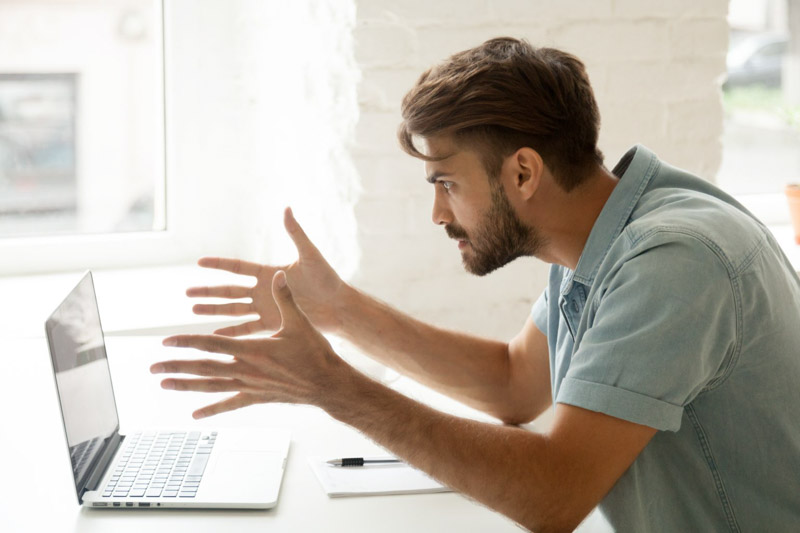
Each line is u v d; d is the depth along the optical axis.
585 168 1.19
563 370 1.28
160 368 1.09
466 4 1.92
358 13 1.85
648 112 2.10
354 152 1.91
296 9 2.08
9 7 2.24
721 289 1.03
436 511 1.16
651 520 1.13
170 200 2.40
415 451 1.09
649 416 1.02
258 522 1.12
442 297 2.03
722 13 2.11
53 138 2.32
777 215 2.65
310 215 2.09
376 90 1.90
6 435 1.37
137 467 1.24
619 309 1.04
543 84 1.15
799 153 2.72
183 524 1.11
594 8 2.02
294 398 1.11
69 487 1.21
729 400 1.10
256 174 2.36
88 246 2.33
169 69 2.33
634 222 1.11
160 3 2.33
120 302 2.08
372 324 1.47
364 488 1.21
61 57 2.29
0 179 2.30
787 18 2.67
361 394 1.10
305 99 2.06
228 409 1.12
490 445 1.07
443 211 1.25
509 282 2.07
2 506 1.15
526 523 1.06
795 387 1.09
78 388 1.18
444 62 1.22
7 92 2.27
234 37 2.37
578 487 1.04
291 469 1.27
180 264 2.43
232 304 1.45
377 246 1.96
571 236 1.21
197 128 2.38
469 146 1.17
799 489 1.10
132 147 2.38
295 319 1.09
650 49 2.08
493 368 1.49
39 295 2.12
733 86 2.67
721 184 2.70
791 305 1.11
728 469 1.12
